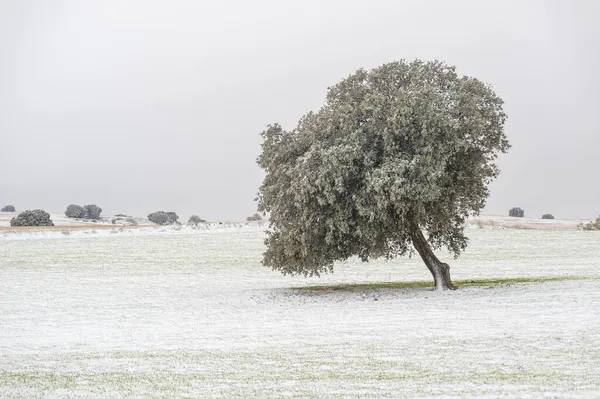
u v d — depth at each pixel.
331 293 39.88
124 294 42.16
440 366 17.64
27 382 17.16
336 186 34.31
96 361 20.11
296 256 38.41
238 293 41.56
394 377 16.48
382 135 35.03
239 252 74.12
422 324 25.75
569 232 94.19
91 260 66.62
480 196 38.91
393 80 37.44
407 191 33.62
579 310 27.89
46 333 26.73
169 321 29.75
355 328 25.45
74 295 41.72
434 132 34.12
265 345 22.23
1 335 26.30
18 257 68.81
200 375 17.53
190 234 97.25
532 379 15.60
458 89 37.06
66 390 16.12
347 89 38.34
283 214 36.72
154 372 18.12
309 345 21.88
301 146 37.94
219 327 27.22
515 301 31.83
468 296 34.81
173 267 60.94
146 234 96.75
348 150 34.31
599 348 19.28
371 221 34.34
